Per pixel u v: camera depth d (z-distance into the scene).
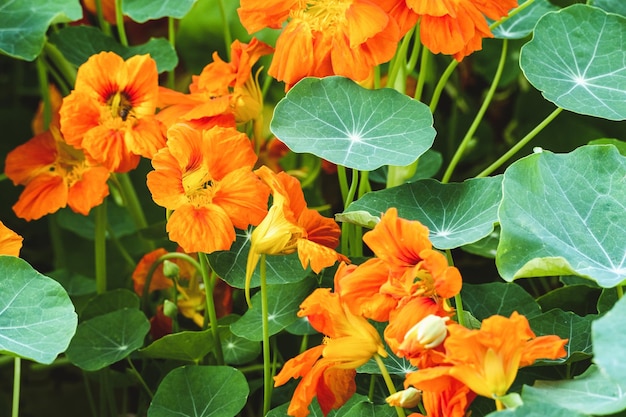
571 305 0.85
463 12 0.80
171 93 0.87
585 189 0.77
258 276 0.84
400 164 0.79
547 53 0.84
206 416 0.82
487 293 0.85
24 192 0.91
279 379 0.76
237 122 0.88
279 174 0.80
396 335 0.74
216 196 0.81
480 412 0.80
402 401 0.74
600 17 0.84
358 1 0.80
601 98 0.82
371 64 0.81
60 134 0.91
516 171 0.76
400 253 0.74
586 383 0.73
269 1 0.82
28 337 0.78
